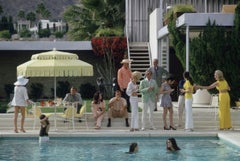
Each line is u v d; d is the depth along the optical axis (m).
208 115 22.47
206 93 26.38
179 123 21.06
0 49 36.09
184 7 27.08
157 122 21.86
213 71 24.92
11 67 38.25
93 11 47.47
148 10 37.50
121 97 21.62
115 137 19.19
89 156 15.62
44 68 21.19
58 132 19.78
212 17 24.67
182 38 26.80
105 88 35.69
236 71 24.75
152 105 20.59
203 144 17.86
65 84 37.69
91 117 21.97
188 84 20.23
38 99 36.88
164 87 20.58
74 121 21.72
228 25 24.81
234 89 24.92
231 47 24.62
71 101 21.83
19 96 19.94
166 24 30.28
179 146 17.42
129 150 16.20
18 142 18.52
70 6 48.69
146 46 36.09
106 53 36.22
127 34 37.06
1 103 31.23
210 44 24.53
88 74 21.64
